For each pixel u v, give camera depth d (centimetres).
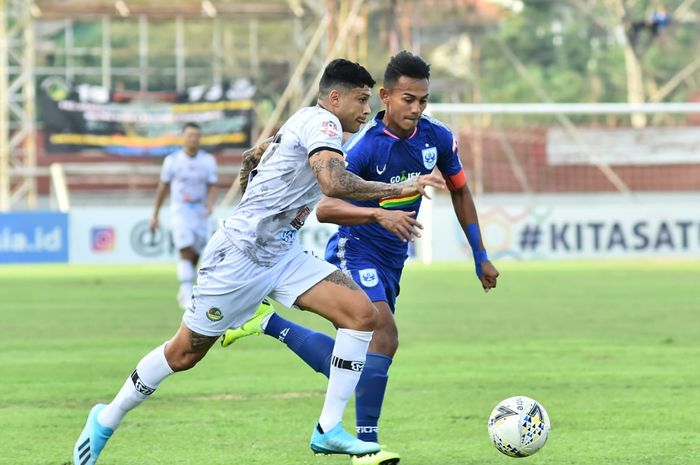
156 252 6356
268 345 2631
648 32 10012
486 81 10881
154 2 7600
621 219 6112
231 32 9631
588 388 1955
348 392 1303
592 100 10619
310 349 1397
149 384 1297
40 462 1420
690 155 7081
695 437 1538
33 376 2152
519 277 4794
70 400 1889
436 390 1941
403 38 8538
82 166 7188
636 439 1527
